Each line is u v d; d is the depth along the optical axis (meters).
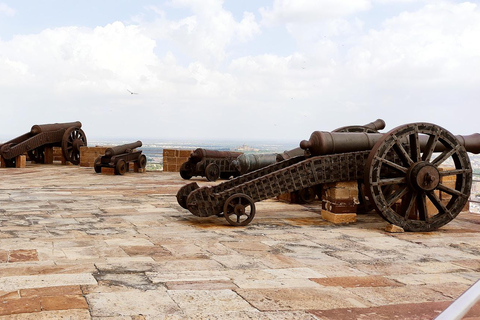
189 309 3.70
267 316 3.60
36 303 3.71
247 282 4.56
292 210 10.13
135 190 13.22
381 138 7.73
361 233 7.63
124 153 19.03
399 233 7.69
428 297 4.25
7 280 4.38
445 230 8.05
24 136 22.06
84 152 22.06
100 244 6.31
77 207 9.85
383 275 5.01
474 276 5.09
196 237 6.99
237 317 3.55
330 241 6.91
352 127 10.60
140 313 3.57
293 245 6.55
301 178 8.30
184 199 8.70
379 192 7.70
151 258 5.55
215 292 4.18
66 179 16.19
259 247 6.36
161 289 4.22
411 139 7.96
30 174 17.89
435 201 7.99
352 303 4.00
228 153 16.66
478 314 2.64
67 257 5.51
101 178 16.70
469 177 8.09
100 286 4.25
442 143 8.39
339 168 8.45
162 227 7.78
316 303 3.96
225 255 5.82
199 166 15.99
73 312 3.52
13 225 7.66
